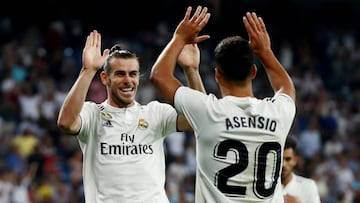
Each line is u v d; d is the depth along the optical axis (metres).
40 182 19.28
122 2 30.42
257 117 6.64
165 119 8.07
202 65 27.41
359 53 31.72
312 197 9.57
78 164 19.55
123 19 30.28
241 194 6.61
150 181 7.89
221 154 6.62
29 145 20.58
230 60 6.64
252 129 6.61
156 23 30.56
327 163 22.92
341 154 23.44
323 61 31.11
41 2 29.33
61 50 27.45
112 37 29.94
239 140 6.60
